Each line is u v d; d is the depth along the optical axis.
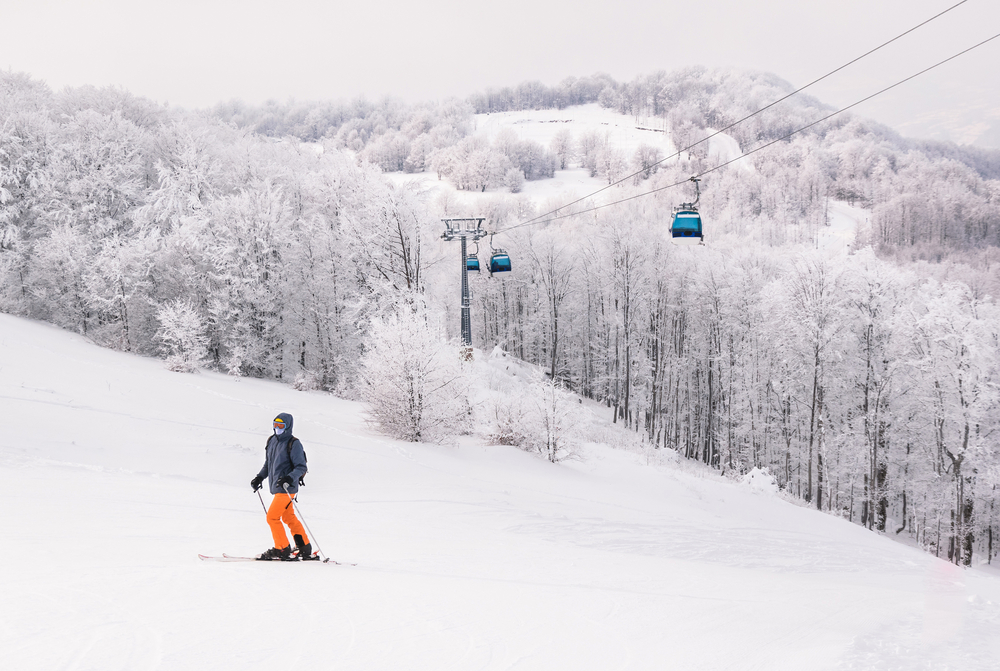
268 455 7.14
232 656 3.59
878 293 39.84
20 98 51.56
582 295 68.12
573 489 18.38
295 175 51.41
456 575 6.78
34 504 8.54
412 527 10.47
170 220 45.06
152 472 12.94
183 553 6.64
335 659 3.64
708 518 17.89
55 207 44.81
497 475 18.53
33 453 12.61
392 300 34.59
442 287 38.78
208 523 8.67
